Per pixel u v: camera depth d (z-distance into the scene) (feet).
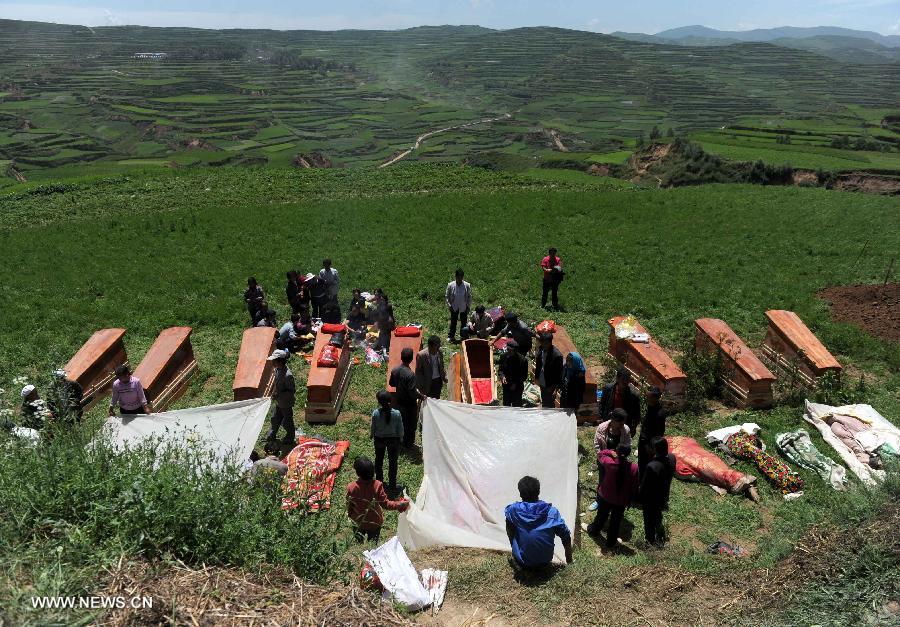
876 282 64.64
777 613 19.43
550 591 21.47
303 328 51.85
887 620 17.93
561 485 27.40
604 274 70.33
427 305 61.46
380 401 29.96
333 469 32.50
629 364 43.27
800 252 77.25
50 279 68.49
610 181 164.96
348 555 23.97
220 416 32.50
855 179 200.44
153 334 54.60
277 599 17.31
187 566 17.85
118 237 86.74
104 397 42.39
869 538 21.26
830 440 34.27
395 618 17.54
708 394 40.88
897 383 42.83
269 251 80.23
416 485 32.12
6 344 51.08
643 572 22.67
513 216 99.81
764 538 25.88
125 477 20.20
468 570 22.62
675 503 29.66
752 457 32.42
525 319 57.26
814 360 40.75
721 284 65.51
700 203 108.58
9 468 20.48
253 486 23.18
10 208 106.63
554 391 35.78
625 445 25.30
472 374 42.93
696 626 19.53
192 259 76.69
